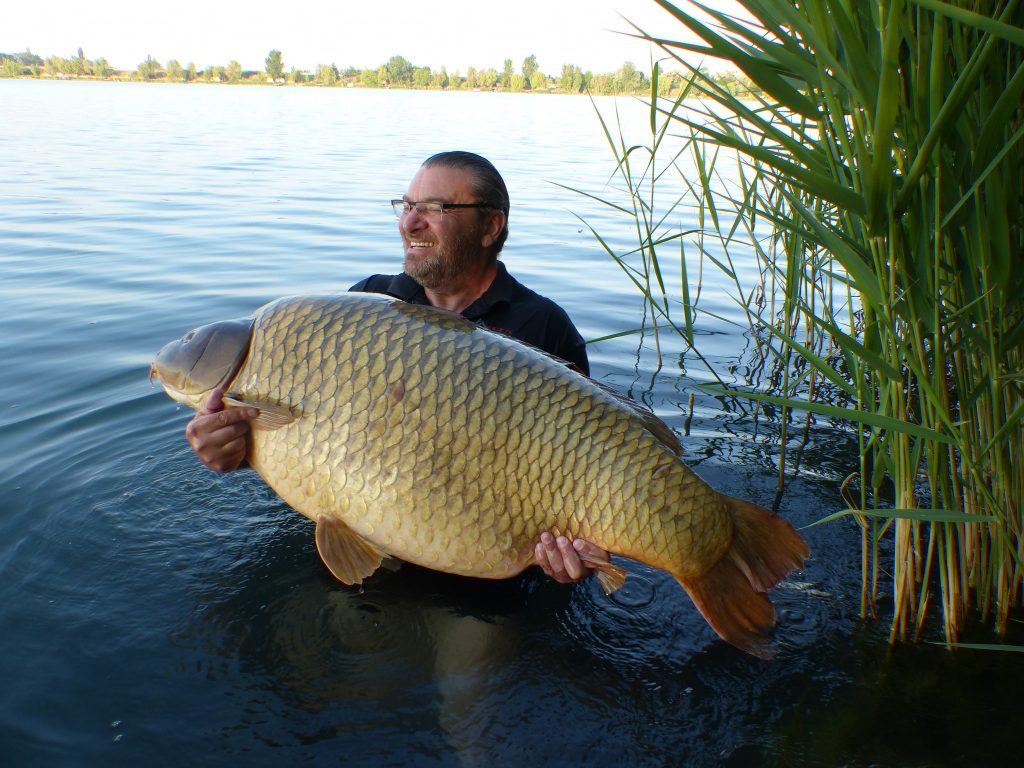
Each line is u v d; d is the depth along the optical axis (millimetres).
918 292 2320
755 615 2412
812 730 2240
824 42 1973
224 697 2268
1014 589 2725
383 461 2393
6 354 4941
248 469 3680
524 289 3637
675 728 2232
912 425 2262
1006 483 2598
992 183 2080
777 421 4477
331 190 12922
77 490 3365
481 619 2697
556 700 2328
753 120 2318
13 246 8008
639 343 5738
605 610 2783
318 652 2488
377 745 2121
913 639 2666
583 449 2352
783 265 7652
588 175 14961
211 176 14156
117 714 2180
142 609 2641
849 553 3182
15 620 2541
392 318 2469
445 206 3312
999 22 1562
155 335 5332
